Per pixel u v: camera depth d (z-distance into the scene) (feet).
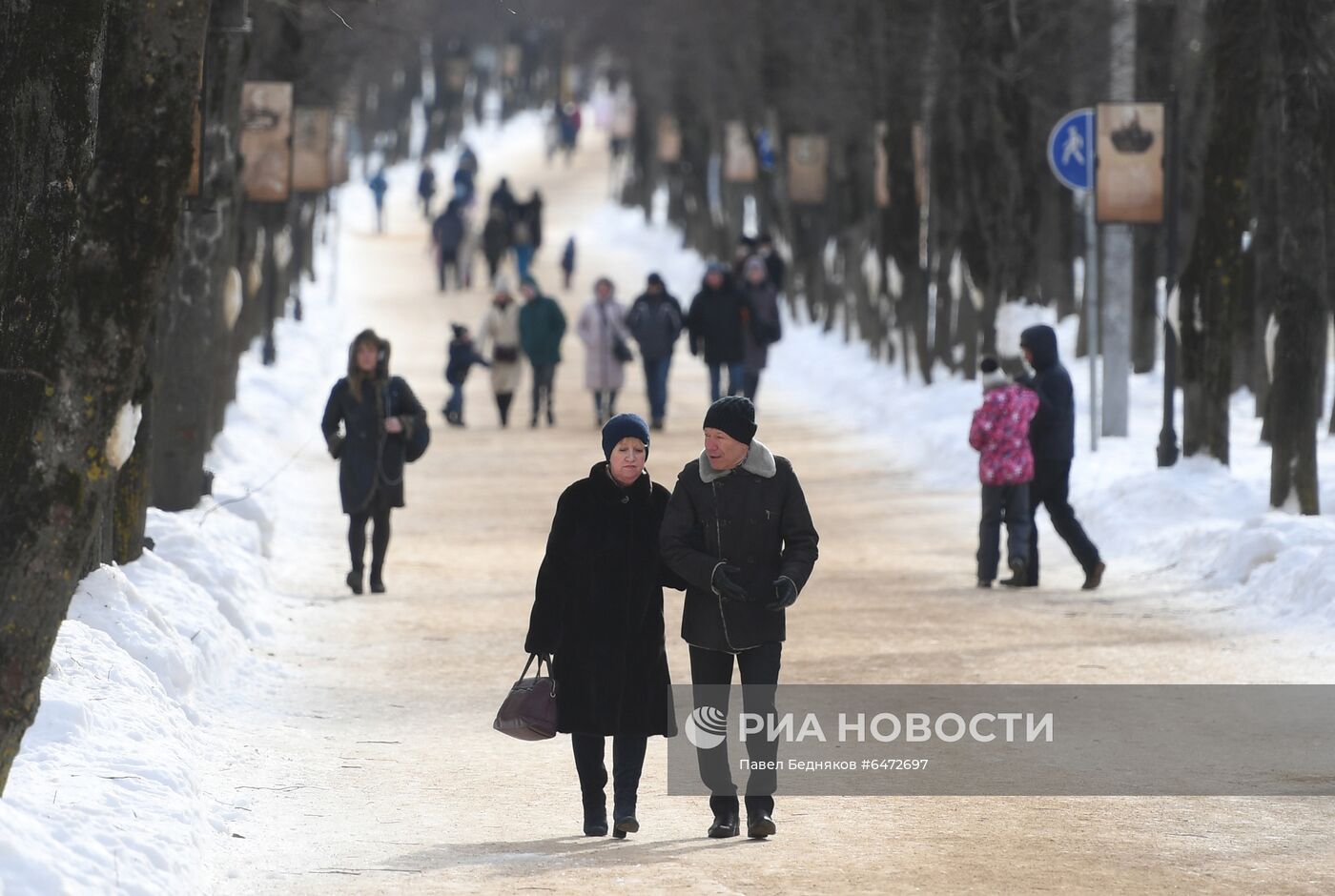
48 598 70.79
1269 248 264.11
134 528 133.90
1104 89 327.06
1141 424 262.88
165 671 111.04
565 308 526.98
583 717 86.99
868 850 85.15
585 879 79.15
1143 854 84.28
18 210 72.18
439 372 394.52
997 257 311.06
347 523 211.41
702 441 291.38
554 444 291.58
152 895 72.90
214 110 182.09
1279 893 77.30
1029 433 171.12
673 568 86.12
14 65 72.28
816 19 422.41
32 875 68.64
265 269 354.13
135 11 73.61
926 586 172.86
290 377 320.91
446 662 135.44
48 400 71.10
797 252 508.53
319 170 324.60
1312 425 180.14
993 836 88.02
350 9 239.09
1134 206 227.40
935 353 351.25
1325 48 178.29
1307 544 159.53
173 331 167.02
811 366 419.33
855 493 246.06
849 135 429.38
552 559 87.51
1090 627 148.97
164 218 73.56
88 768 85.56
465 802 96.07
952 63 317.22
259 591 153.28
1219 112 204.74
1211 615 152.56
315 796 96.58
